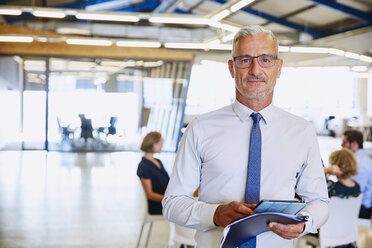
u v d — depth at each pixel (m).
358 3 10.38
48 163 12.64
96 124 17.30
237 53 1.61
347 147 4.55
